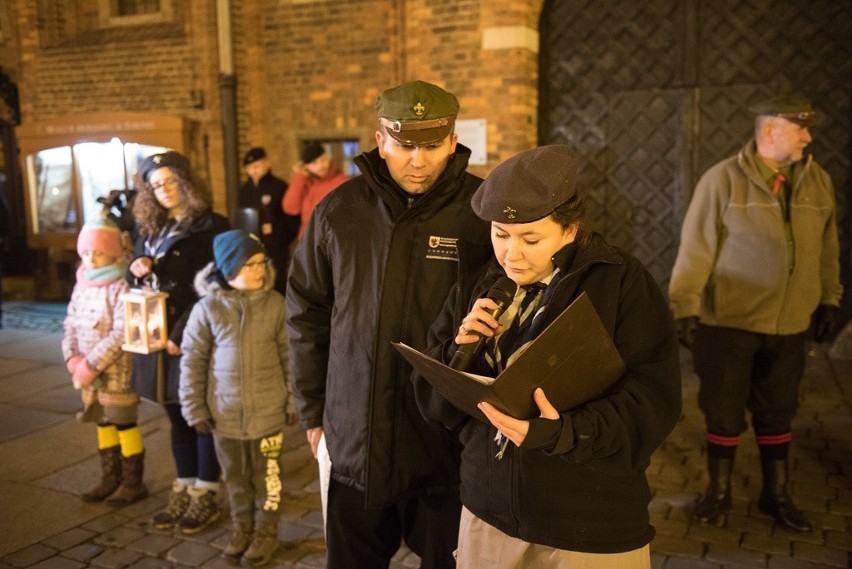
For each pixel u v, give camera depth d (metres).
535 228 1.63
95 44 8.53
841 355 6.13
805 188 3.37
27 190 9.01
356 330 2.28
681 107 6.61
